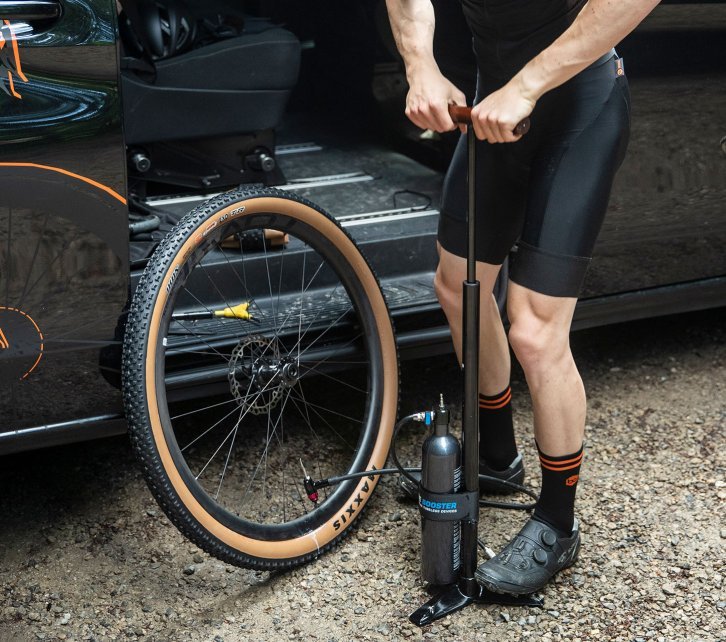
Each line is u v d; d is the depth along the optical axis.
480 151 2.14
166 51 3.02
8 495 2.49
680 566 2.26
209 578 2.24
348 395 2.97
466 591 2.14
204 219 2.16
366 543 2.36
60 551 2.30
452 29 2.90
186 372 2.30
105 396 2.22
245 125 3.18
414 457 2.69
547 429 2.12
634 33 2.54
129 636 2.05
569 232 2.00
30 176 1.99
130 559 2.29
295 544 2.23
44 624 2.08
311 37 4.17
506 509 2.47
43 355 2.11
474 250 1.98
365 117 4.04
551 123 2.02
